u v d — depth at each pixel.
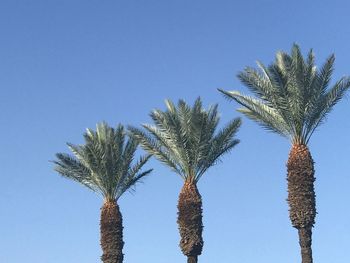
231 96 37.03
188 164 41.28
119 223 45.22
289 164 36.12
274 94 35.88
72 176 44.97
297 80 35.50
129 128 41.50
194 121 40.56
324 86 35.62
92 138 44.56
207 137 40.94
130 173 45.28
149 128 41.47
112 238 44.94
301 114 35.84
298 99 35.75
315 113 35.91
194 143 40.88
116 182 45.03
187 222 41.00
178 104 41.03
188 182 41.47
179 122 40.69
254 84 36.06
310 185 35.72
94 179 45.12
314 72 35.72
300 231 35.53
